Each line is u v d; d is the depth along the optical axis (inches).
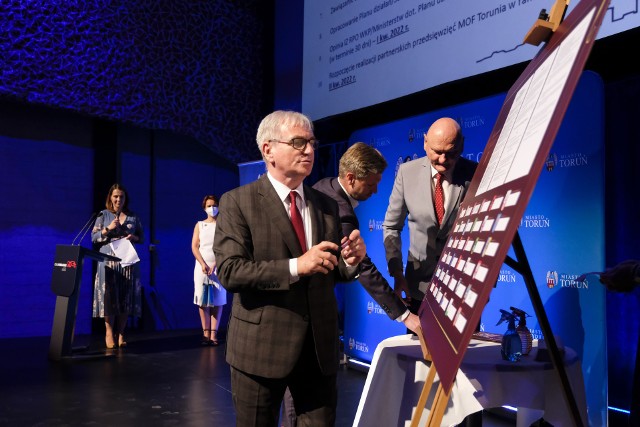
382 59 186.1
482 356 70.4
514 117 46.0
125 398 142.4
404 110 202.5
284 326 60.5
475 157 142.8
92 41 235.8
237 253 60.4
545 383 65.5
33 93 224.4
